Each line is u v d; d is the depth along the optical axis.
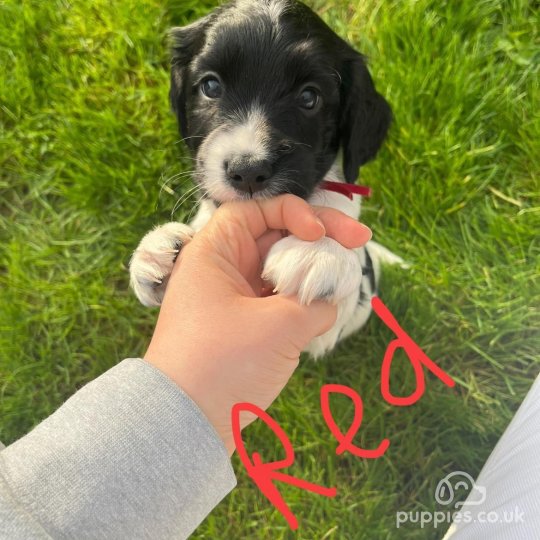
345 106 0.30
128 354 0.41
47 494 0.18
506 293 0.40
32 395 0.40
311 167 0.26
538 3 0.43
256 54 0.26
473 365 0.40
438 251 0.41
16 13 0.45
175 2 0.44
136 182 0.42
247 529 0.37
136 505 0.19
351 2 0.45
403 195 0.41
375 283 0.37
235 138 0.25
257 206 0.24
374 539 0.36
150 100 0.43
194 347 0.21
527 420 0.29
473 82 0.42
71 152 0.43
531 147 0.41
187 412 0.20
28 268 0.42
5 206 0.44
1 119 0.44
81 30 0.45
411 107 0.41
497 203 0.42
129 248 0.42
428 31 0.42
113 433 0.19
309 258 0.23
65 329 0.41
